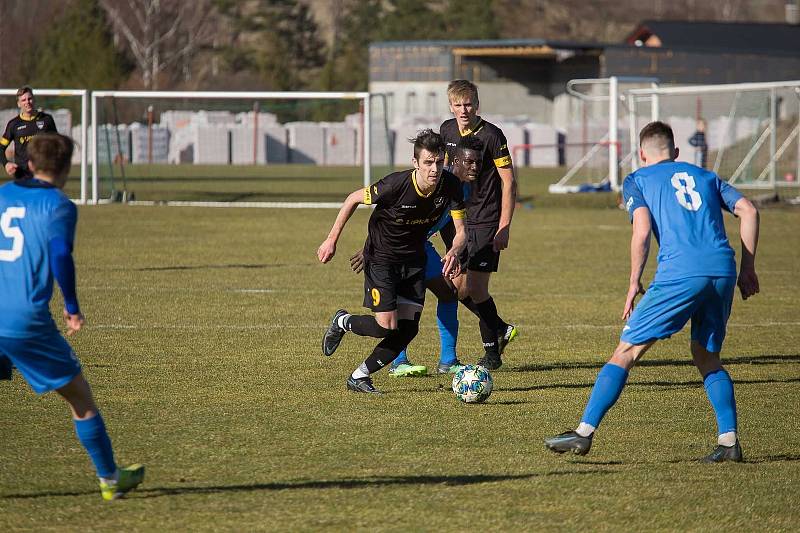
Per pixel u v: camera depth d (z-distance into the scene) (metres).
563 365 27.30
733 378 25.95
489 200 26.30
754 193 96.88
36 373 15.43
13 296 15.07
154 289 39.53
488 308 26.41
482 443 19.52
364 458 18.41
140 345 28.92
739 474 17.69
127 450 18.78
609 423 21.27
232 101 188.38
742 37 187.00
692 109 151.25
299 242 57.84
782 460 18.67
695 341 18.73
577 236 62.78
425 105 186.50
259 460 18.20
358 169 142.75
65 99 140.25
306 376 25.36
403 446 19.23
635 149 93.19
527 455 18.73
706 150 94.31
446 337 26.39
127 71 174.25
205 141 155.88
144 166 143.62
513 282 43.50
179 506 15.73
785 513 15.68
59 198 15.32
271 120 162.25
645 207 18.45
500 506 15.87
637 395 23.89
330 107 187.50
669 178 18.61
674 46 178.12
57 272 14.94
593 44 174.75
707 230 18.28
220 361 26.97
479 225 26.20
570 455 18.78
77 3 183.88
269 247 55.06
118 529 14.73
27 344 15.19
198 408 22.02
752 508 15.90
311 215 76.31
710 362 18.84
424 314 35.69
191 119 159.88
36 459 18.06
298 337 30.44
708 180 18.77
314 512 15.51
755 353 29.16
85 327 31.55
